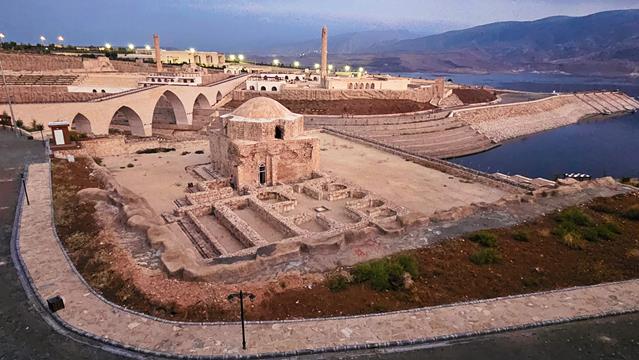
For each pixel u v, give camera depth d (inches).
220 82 3961.6
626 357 509.7
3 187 1071.6
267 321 561.3
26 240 780.6
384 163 1908.2
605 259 782.5
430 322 568.7
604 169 2849.4
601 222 962.1
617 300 634.8
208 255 943.7
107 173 1380.4
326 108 3730.3
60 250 749.9
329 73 5743.1
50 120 2015.3
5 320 555.2
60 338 522.6
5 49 3722.9
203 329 542.0
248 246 971.9
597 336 550.3
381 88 4397.1
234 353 495.5
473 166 2878.9
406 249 823.7
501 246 831.7
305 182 1486.2
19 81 2972.4
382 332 543.5
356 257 789.2
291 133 1536.7
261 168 1492.4
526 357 506.6
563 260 777.6
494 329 553.6
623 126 4461.1
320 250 806.5
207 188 1427.2
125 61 4566.9
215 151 1633.9
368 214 1225.4
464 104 4581.7
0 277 660.1
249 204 1300.4
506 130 3914.9
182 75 3882.9
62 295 610.5
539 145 3570.4
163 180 1576.0
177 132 3058.6
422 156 1950.1
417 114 3767.2
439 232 912.9
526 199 1117.7
